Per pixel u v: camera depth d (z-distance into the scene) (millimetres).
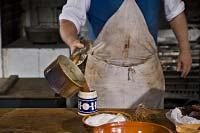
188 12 3705
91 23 2189
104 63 2180
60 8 3961
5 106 2924
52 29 3641
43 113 1702
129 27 2133
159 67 2230
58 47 3566
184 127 1378
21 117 1653
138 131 1398
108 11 2125
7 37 3705
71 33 1916
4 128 1536
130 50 2160
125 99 2205
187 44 2211
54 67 1554
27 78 3492
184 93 3549
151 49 2178
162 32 3604
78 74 1618
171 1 2213
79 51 1726
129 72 2176
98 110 1724
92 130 1398
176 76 3531
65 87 1543
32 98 2908
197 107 1576
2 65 3602
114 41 2150
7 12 3705
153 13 2156
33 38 3648
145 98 2205
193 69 3543
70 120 1616
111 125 1397
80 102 1662
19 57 3572
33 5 3984
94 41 2182
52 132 1498
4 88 3023
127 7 2111
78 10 2086
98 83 2203
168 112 1615
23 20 4055
